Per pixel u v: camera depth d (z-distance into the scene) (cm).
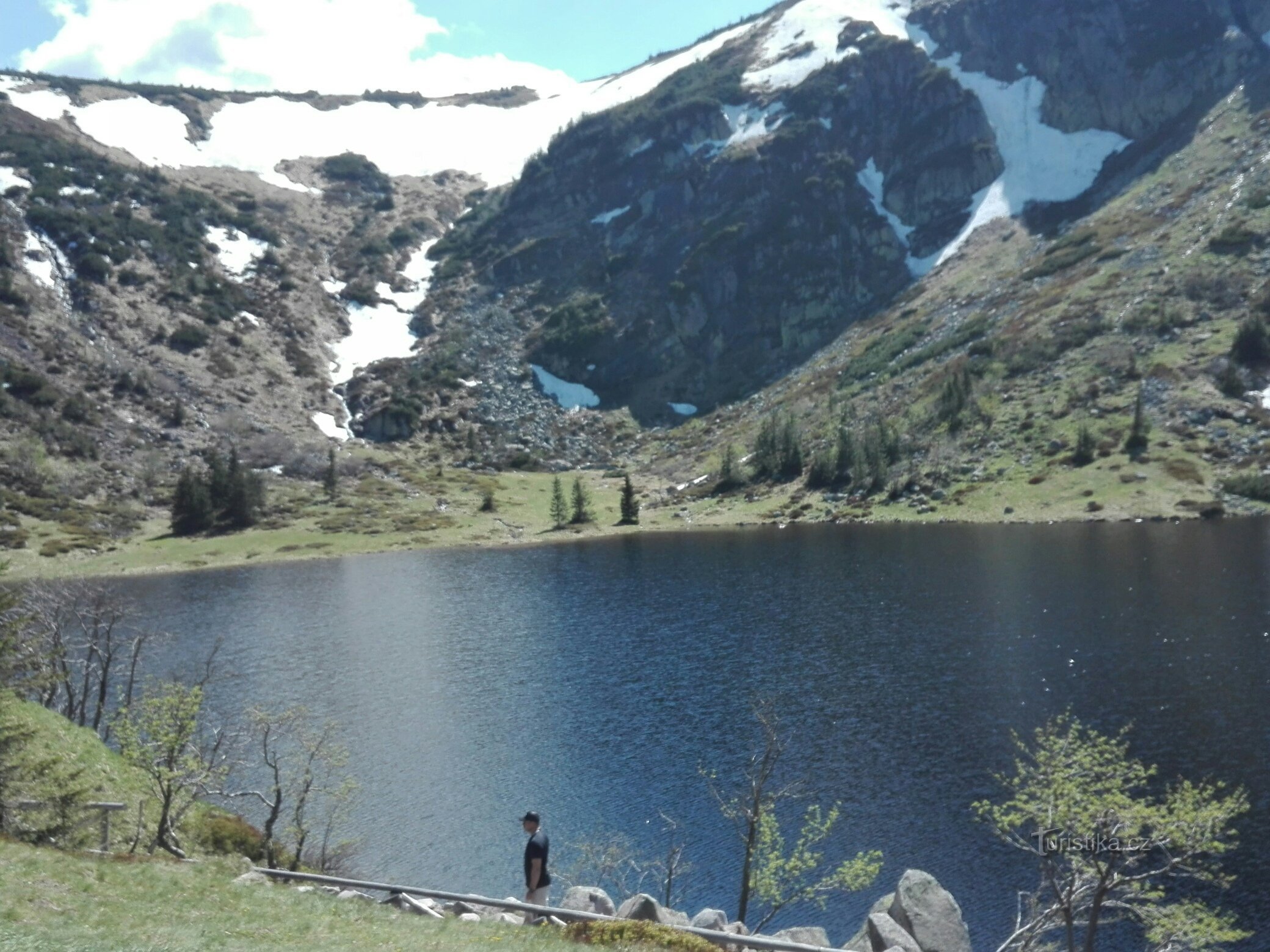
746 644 9531
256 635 11212
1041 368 19938
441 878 5156
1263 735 5884
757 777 5784
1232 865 4444
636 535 18762
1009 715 6738
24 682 4438
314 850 5484
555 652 9844
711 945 2475
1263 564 10881
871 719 6925
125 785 4969
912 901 2839
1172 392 17500
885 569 12875
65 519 19038
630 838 5512
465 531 19575
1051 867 3319
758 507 19700
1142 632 8500
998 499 16600
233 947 2147
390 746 7156
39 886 2428
